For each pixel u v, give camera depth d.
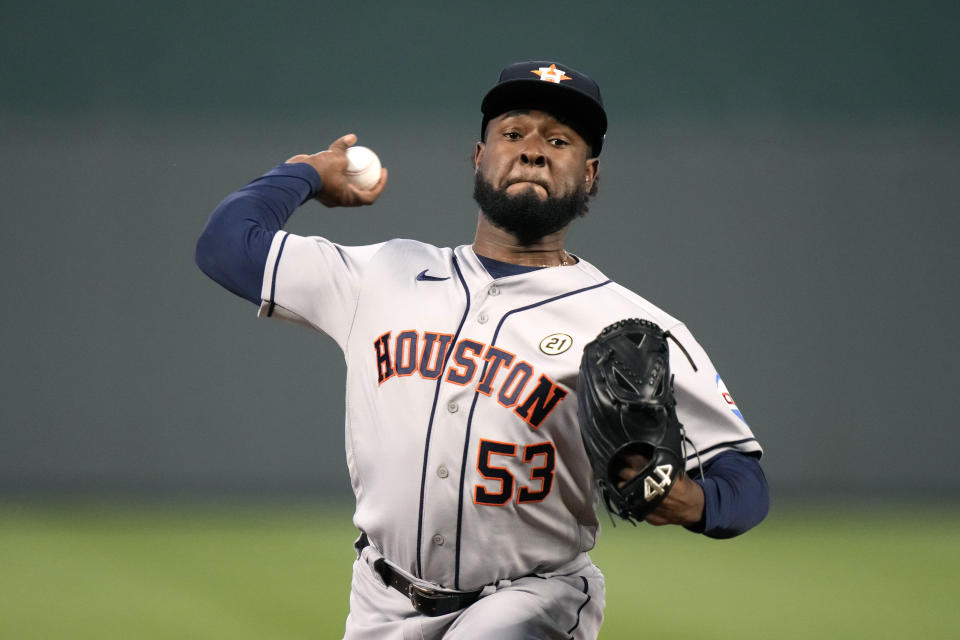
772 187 39.19
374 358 9.55
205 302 38.19
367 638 9.71
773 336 39.06
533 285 9.47
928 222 38.69
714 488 8.41
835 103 38.94
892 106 38.78
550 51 39.38
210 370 38.19
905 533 30.92
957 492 37.88
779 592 23.91
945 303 38.66
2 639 19.00
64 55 37.88
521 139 9.71
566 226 9.91
